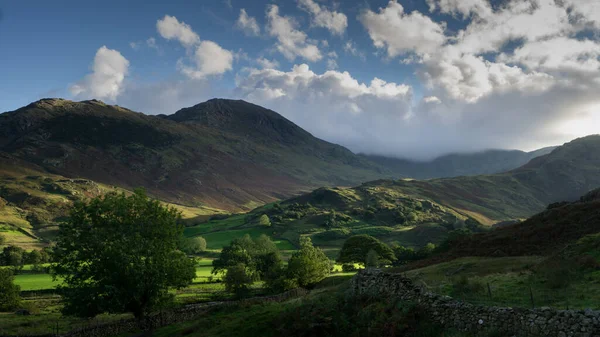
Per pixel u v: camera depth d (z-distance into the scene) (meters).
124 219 38.22
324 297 27.00
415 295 21.34
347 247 111.00
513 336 16.58
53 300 78.56
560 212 55.59
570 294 23.81
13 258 132.88
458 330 18.31
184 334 29.64
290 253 163.50
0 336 45.84
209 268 129.38
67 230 36.94
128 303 35.66
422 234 191.00
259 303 38.31
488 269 39.84
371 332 19.72
